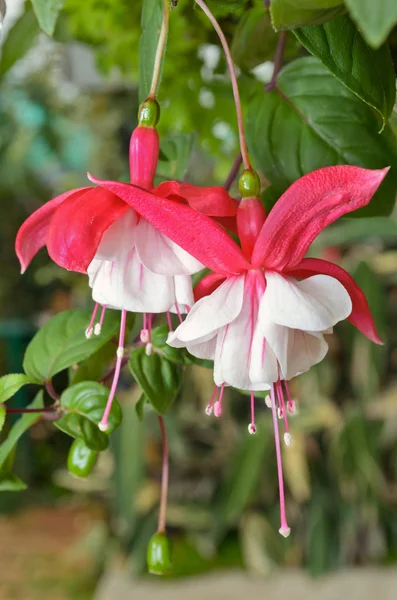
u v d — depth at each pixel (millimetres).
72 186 1443
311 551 826
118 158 1229
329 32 247
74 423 277
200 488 896
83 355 286
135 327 318
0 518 1214
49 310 1393
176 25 391
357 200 227
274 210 230
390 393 830
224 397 870
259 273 241
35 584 981
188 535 909
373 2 180
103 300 241
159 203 222
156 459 907
